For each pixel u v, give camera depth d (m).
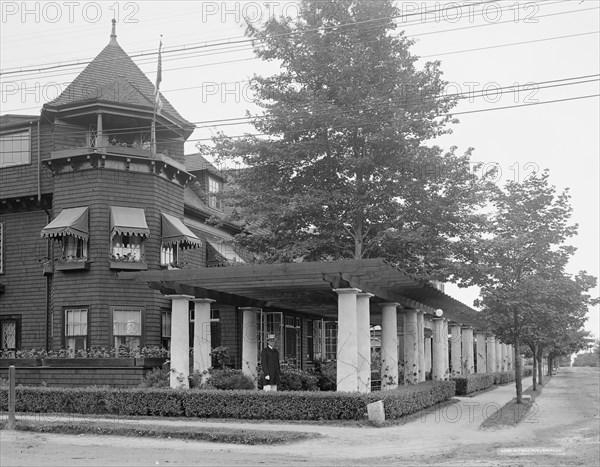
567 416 23.34
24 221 29.34
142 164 27.44
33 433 16.59
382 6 24.77
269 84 25.95
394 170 24.73
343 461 12.96
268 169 25.67
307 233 26.12
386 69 24.83
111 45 30.84
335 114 24.14
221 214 33.72
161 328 27.52
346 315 19.11
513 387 41.25
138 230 26.30
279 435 15.11
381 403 17.62
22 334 28.67
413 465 12.55
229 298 23.50
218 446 14.63
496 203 26.91
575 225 26.33
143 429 16.09
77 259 26.59
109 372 25.23
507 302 24.77
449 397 27.23
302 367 34.66
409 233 24.62
